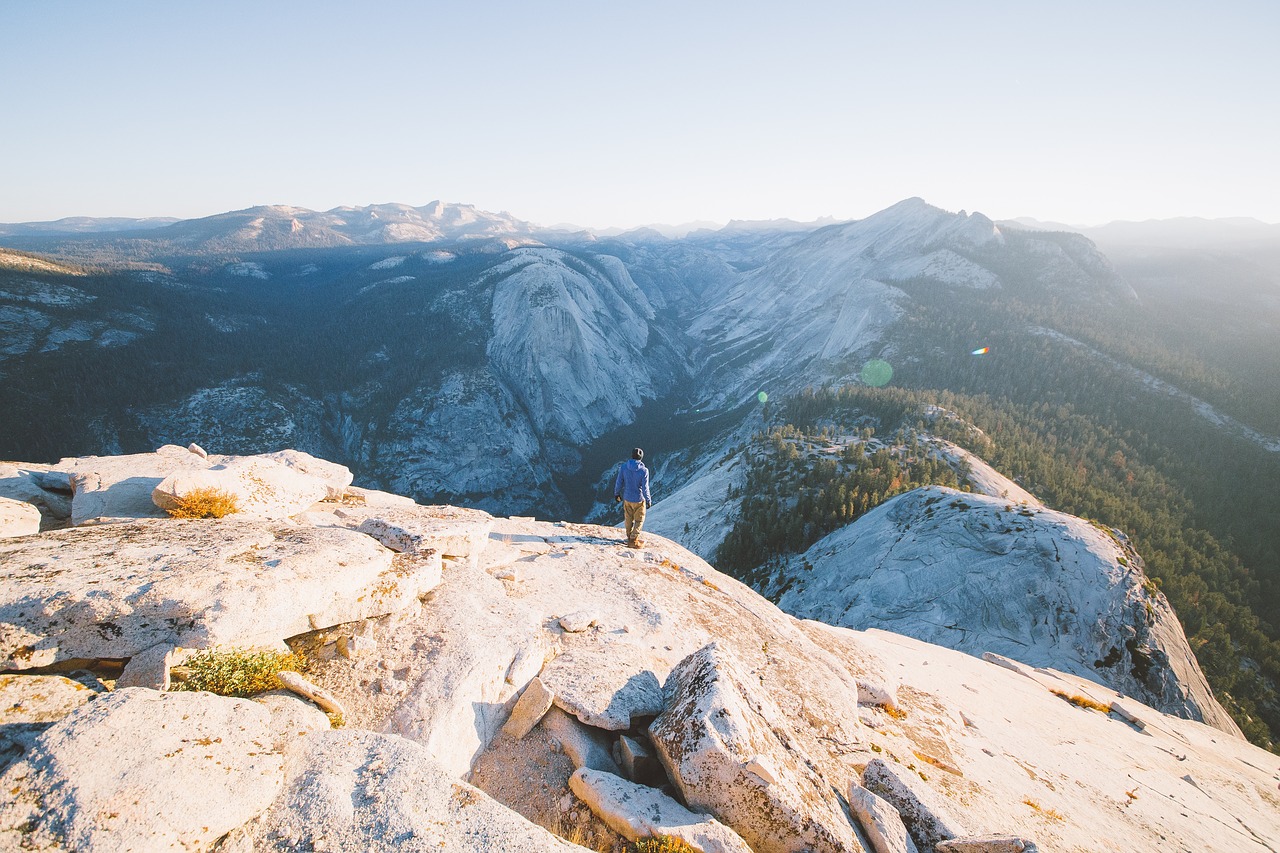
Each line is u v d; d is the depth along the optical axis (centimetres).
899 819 582
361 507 1045
